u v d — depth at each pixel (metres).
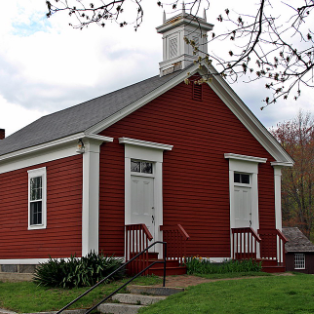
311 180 35.78
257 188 17.47
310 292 9.34
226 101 17.00
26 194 15.52
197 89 16.22
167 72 17.11
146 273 12.55
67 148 13.97
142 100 14.44
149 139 14.62
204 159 16.02
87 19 7.51
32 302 10.93
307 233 36.31
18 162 16.06
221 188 16.33
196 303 9.20
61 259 12.49
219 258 15.78
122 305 10.19
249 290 9.78
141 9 7.43
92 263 12.26
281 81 7.36
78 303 10.76
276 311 8.30
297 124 38.22
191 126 15.84
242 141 17.31
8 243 15.98
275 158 18.36
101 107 16.08
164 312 8.95
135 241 13.67
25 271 15.08
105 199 13.33
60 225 13.86
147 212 14.35
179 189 15.18
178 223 14.95
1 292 12.26
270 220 17.73
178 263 13.61
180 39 16.78
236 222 16.66
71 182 13.65
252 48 7.23
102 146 13.50
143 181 14.44
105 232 13.19
